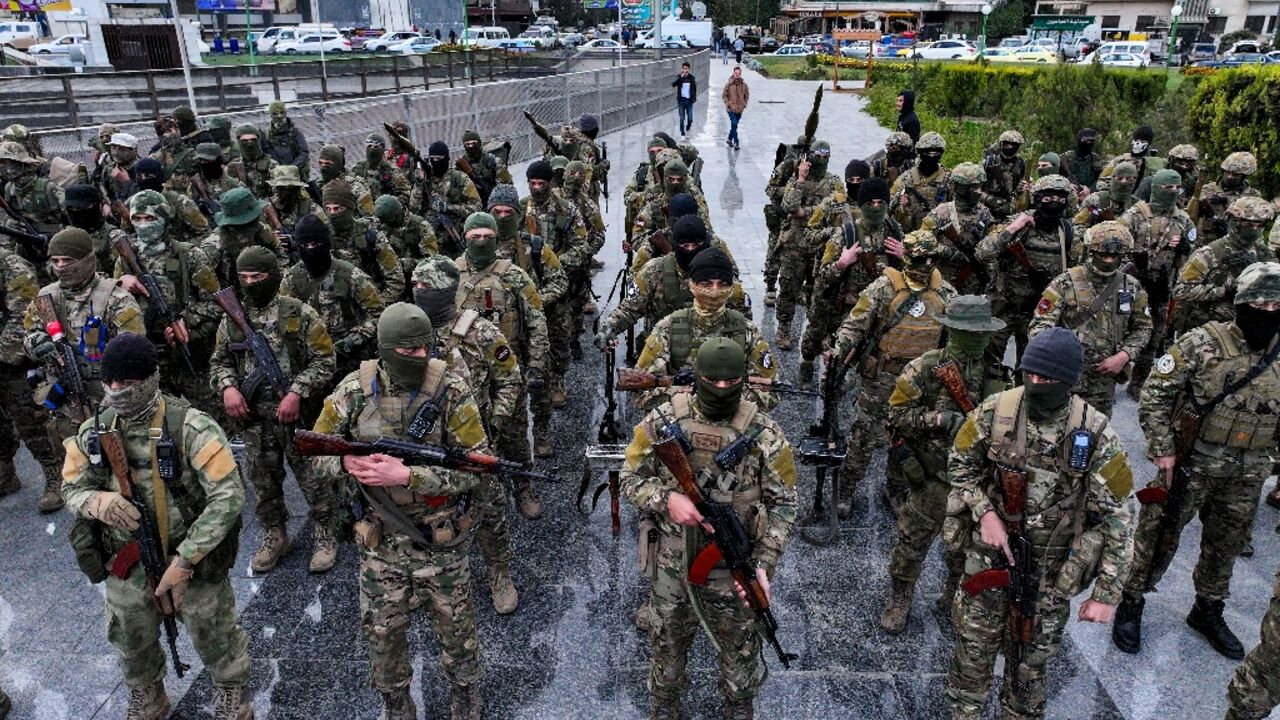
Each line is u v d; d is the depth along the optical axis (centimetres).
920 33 7350
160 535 369
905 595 475
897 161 1041
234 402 496
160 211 591
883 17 6938
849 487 586
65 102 2100
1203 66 4078
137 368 350
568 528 585
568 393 792
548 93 2169
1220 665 461
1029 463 351
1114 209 797
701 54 3222
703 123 2598
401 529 371
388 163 982
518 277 564
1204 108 1364
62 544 571
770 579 360
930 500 441
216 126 1091
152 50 3191
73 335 507
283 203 761
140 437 364
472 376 469
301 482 521
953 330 431
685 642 387
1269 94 1228
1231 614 502
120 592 378
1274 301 403
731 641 372
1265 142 1237
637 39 6141
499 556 491
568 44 6450
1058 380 334
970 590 364
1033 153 1659
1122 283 532
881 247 673
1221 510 450
